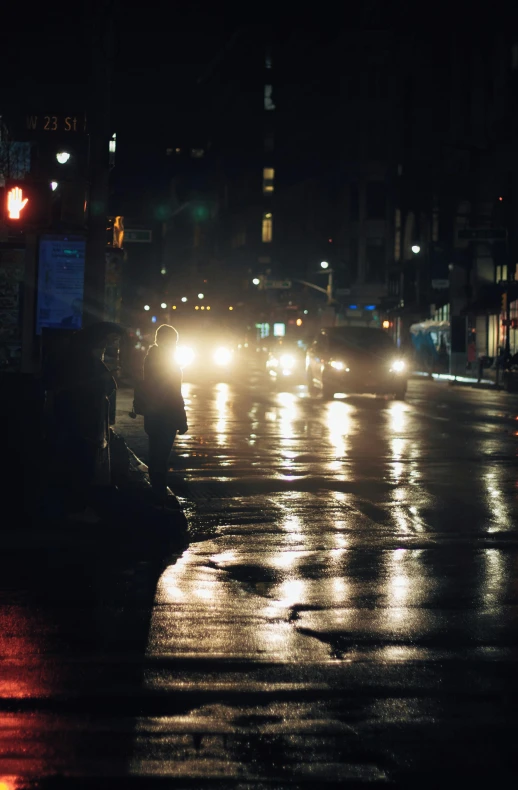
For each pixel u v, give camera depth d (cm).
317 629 711
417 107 8169
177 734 505
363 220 9638
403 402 3419
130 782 447
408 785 445
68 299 2038
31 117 1424
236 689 577
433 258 7281
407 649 662
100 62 1405
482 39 6688
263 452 1873
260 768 463
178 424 1179
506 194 6206
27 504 1089
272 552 992
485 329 6475
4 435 1091
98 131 1428
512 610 768
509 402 3550
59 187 1426
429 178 7681
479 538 1067
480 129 6731
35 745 489
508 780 451
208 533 1092
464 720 528
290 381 4762
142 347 6075
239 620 735
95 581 861
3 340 2314
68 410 1083
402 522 1164
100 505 1060
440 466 1681
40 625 720
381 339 3534
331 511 1240
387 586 848
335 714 536
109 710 540
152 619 738
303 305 9938
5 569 905
